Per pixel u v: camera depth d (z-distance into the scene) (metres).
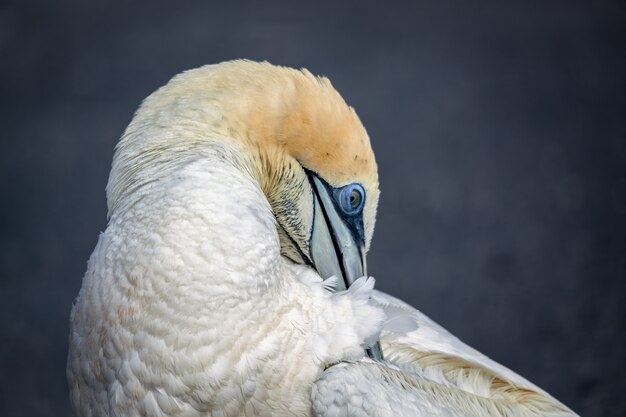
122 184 5.26
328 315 5.03
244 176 5.24
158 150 5.29
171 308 4.70
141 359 4.73
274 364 4.79
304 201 5.95
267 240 4.93
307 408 4.84
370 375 4.89
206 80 5.57
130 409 4.76
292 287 5.03
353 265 6.11
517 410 5.72
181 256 4.74
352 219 6.10
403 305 6.51
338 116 5.86
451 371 5.95
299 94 5.72
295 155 5.84
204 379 4.69
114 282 4.82
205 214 4.83
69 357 5.09
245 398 4.76
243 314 4.74
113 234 4.97
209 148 5.25
